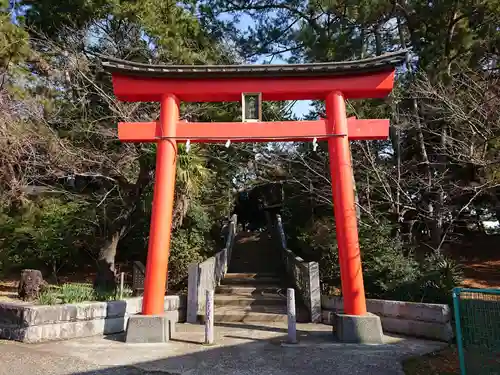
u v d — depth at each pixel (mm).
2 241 11852
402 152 12156
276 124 7457
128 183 10711
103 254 10812
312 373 5008
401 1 12359
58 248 12305
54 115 10273
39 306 6566
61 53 10953
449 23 11844
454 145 9531
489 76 10367
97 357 5586
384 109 11656
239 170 16031
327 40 12430
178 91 7539
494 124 8539
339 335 6781
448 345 6355
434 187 11141
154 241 7062
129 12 10664
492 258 14469
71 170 9938
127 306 7801
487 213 15766
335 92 7523
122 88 7469
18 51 8703
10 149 8844
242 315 8703
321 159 12695
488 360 4160
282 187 16844
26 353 5645
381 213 10344
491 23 11227
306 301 9109
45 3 11492
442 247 13008
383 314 7551
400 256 8398
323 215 13406
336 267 9539
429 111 10422
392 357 5668
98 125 10086
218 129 7453
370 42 14773
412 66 12625
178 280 11148
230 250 15031
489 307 4230
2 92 9094
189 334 7328
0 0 8875
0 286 11156
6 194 9328
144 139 7398
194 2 13992
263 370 5117
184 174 9836
